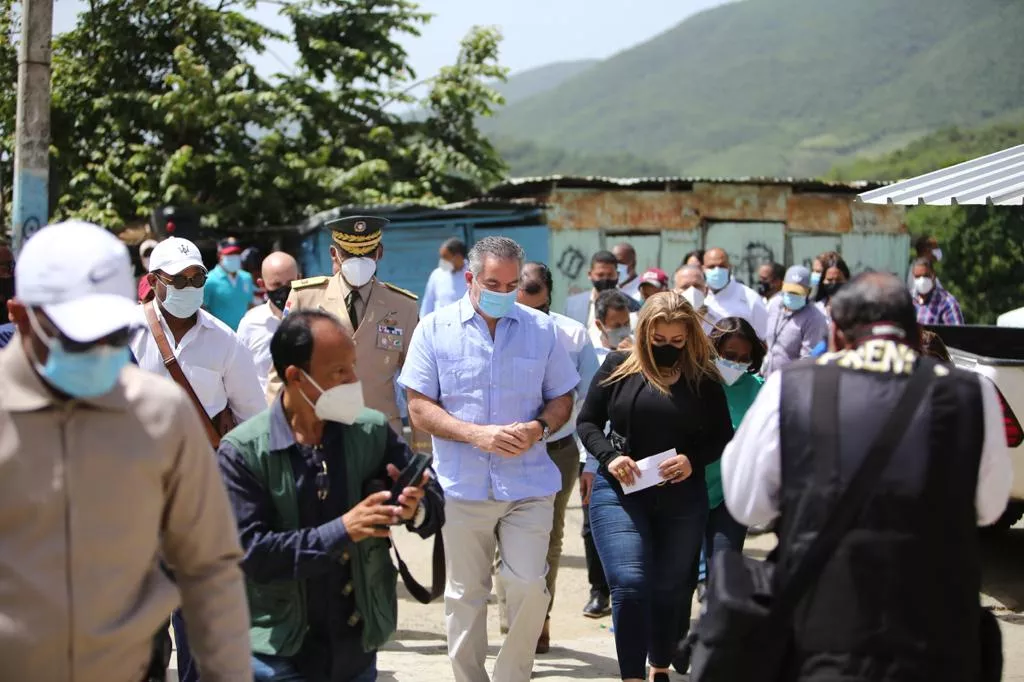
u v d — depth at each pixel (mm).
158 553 2887
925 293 12742
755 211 18953
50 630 2607
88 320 2516
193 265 4961
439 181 21859
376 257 6527
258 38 21016
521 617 5055
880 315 3127
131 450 2697
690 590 5293
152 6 19891
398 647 6734
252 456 3531
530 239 17250
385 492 3402
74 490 2629
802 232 19484
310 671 3562
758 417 3133
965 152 63219
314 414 3535
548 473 5195
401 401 6691
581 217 17562
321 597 3545
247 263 13906
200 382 5074
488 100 22812
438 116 23141
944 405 2939
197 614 2943
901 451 2908
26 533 2613
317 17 21969
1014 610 6871
